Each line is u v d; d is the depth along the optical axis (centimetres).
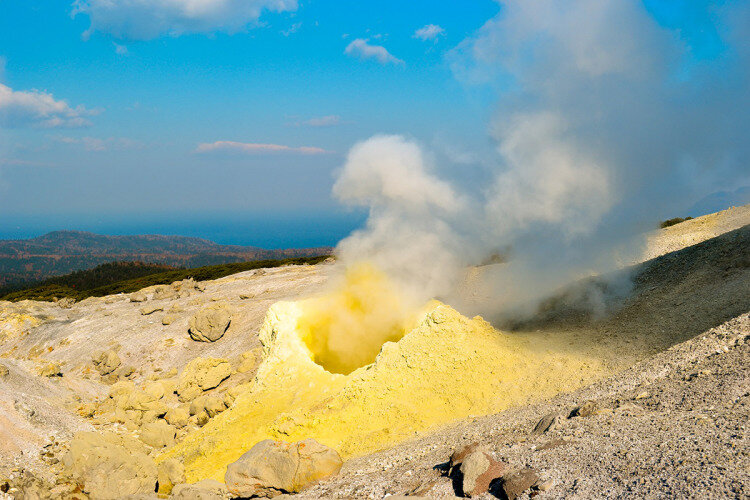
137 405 3203
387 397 1945
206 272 9775
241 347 4256
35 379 3472
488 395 1819
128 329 4984
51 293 10525
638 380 1429
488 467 1071
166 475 1791
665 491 830
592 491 898
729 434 948
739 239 2302
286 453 1502
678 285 2222
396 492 1176
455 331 2092
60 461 2289
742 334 1429
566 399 1501
